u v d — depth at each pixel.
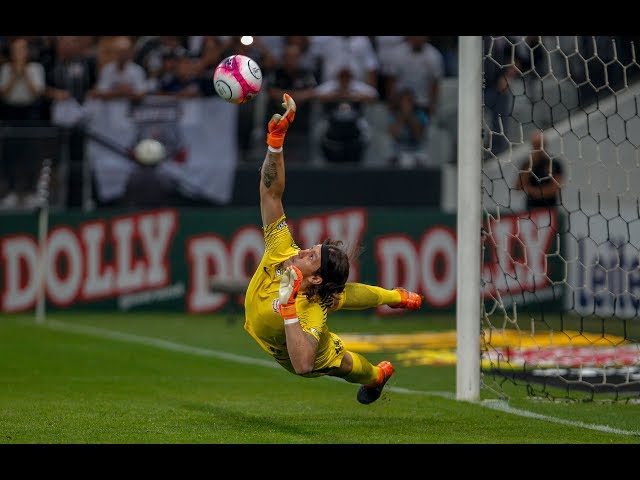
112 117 62.91
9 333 50.84
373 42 65.12
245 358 42.25
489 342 31.34
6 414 26.00
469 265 29.67
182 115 62.50
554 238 60.16
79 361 40.38
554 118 61.94
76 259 62.00
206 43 64.50
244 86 23.98
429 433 23.91
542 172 60.56
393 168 62.44
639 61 57.50
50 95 64.31
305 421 25.61
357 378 24.34
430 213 61.09
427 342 48.16
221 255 61.75
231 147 62.91
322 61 64.62
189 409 27.52
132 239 62.09
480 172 29.52
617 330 52.69
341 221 61.28
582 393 31.84
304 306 22.42
